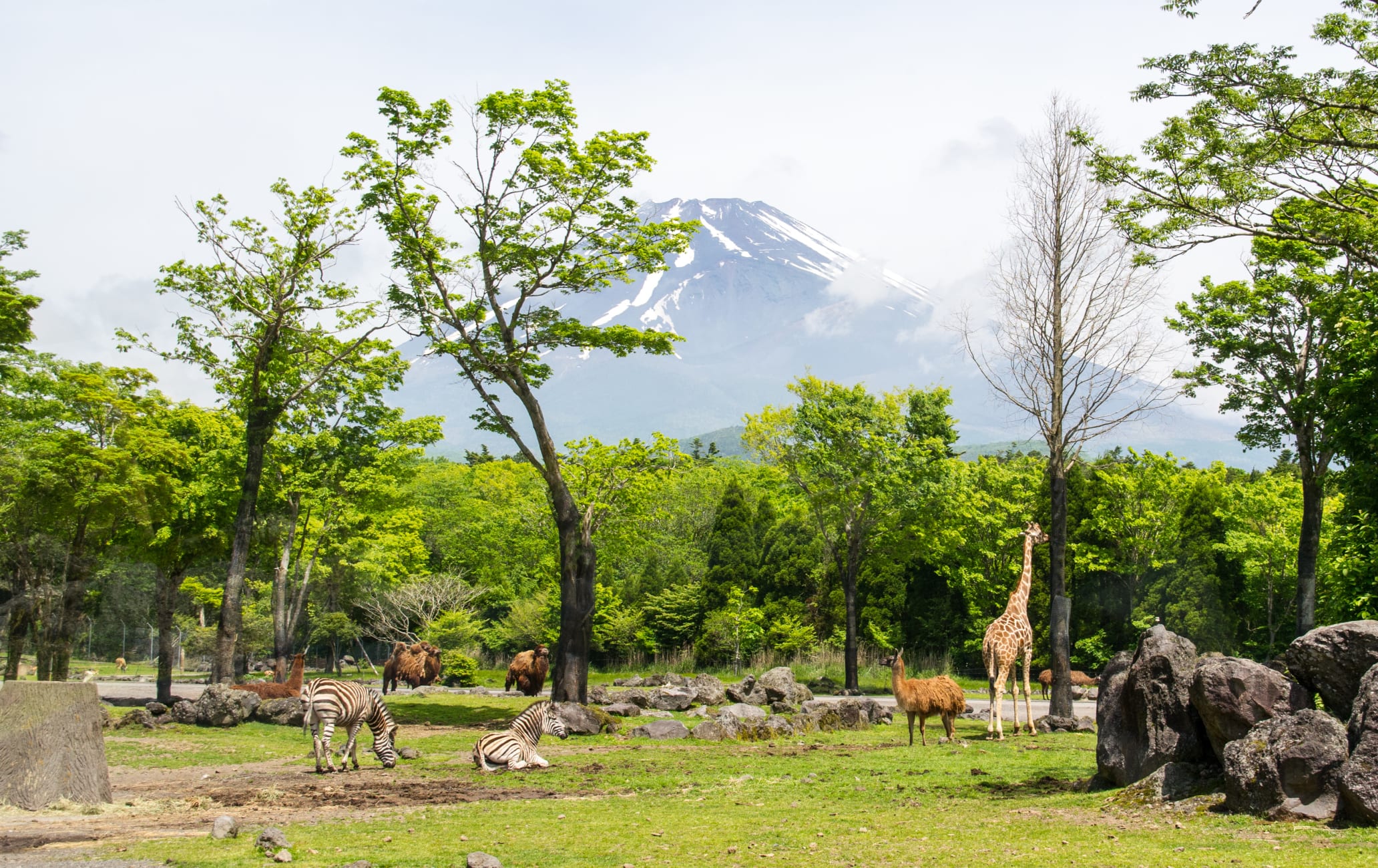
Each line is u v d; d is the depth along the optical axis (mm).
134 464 26766
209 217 28062
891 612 45469
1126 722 11414
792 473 41062
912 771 14422
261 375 29250
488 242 23516
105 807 11023
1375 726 8391
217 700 21109
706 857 8242
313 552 34875
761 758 16312
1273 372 28688
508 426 24625
